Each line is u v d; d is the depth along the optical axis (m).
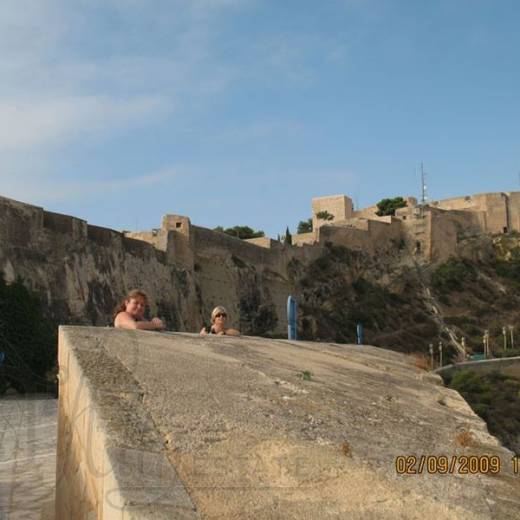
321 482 4.60
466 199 121.06
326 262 95.50
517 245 114.56
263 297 75.81
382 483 4.77
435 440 6.25
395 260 106.69
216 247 68.38
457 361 88.88
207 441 4.75
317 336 81.19
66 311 43.00
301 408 5.98
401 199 129.88
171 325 56.78
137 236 61.22
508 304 104.75
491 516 4.67
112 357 5.93
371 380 8.63
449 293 104.12
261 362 7.59
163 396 5.29
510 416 57.12
